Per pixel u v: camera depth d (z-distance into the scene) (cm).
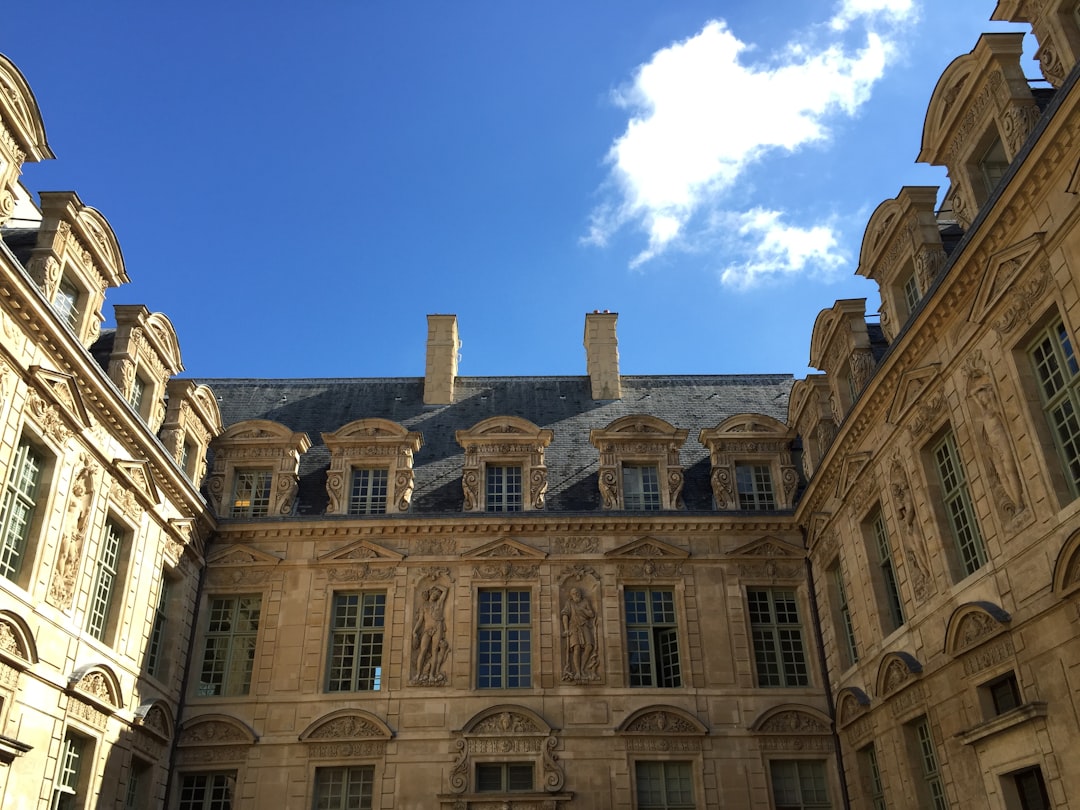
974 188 1705
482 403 3084
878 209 2014
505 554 2481
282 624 2406
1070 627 1327
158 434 2362
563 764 2231
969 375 1616
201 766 2231
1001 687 1541
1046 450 1412
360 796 2222
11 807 1577
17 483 1683
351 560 2472
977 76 1641
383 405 3083
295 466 2641
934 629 1739
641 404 3086
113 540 2056
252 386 3186
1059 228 1354
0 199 1672
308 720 2281
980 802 1561
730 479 2633
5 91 1658
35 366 1675
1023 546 1448
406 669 2344
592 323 3275
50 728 1708
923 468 1800
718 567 2498
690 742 2269
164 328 2336
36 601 1686
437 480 2688
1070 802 1321
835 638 2306
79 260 1945
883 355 2102
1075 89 1264
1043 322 1435
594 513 2511
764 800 2212
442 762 2227
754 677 2362
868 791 2123
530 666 2380
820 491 2383
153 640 2242
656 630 2450
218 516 2544
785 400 3116
